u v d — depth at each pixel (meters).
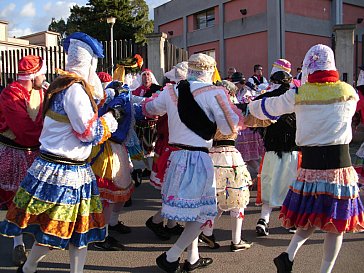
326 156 3.10
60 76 3.05
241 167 4.05
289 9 23.05
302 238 3.22
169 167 3.46
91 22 36.12
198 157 3.39
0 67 13.67
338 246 3.16
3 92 3.76
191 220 3.29
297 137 3.26
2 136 3.85
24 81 3.77
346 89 3.13
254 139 6.62
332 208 3.04
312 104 3.14
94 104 3.05
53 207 2.93
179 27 30.27
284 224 3.25
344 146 3.14
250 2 24.39
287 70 4.83
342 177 3.09
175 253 3.49
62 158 2.96
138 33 36.16
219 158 3.99
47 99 3.02
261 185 4.61
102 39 34.31
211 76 3.60
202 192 3.39
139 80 6.46
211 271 3.70
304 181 3.18
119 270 3.74
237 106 3.71
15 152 3.83
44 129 3.04
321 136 3.11
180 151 3.43
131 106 4.15
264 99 3.52
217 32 26.70
